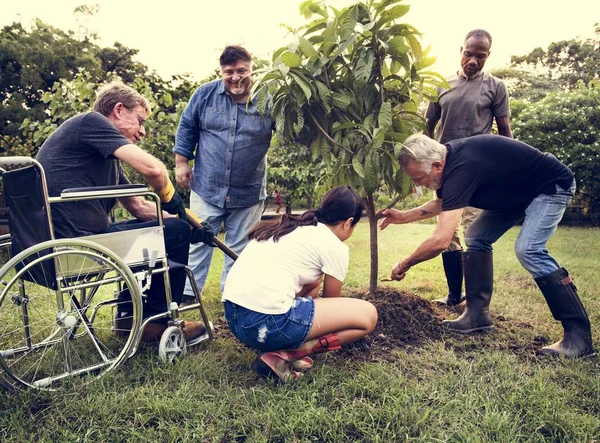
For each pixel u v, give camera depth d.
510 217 2.94
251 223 3.62
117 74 19.36
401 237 7.64
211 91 3.39
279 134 2.94
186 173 3.50
